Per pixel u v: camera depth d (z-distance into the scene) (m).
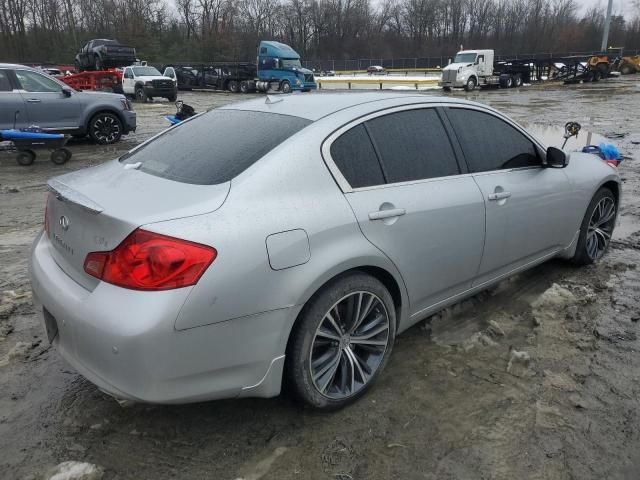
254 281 2.37
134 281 2.23
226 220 2.37
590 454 2.56
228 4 76.81
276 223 2.46
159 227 2.26
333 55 87.06
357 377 2.93
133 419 2.84
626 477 2.43
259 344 2.44
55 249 2.81
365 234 2.78
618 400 2.94
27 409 2.92
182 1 76.19
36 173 9.73
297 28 85.94
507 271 3.88
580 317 3.84
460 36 88.38
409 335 3.66
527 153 3.97
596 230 4.74
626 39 80.50
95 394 3.05
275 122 2.99
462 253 3.36
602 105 21.23
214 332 2.31
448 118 3.48
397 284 3.02
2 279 4.67
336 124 2.90
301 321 2.58
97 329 2.25
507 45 84.88
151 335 2.17
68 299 2.43
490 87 35.81
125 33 66.12
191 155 2.92
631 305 4.03
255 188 2.52
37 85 11.62
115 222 2.30
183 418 2.84
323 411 2.84
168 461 2.54
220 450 2.61
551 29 85.06
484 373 3.21
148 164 2.99
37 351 3.51
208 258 2.26
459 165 3.43
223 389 2.42
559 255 4.45
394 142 3.11
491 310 4.02
